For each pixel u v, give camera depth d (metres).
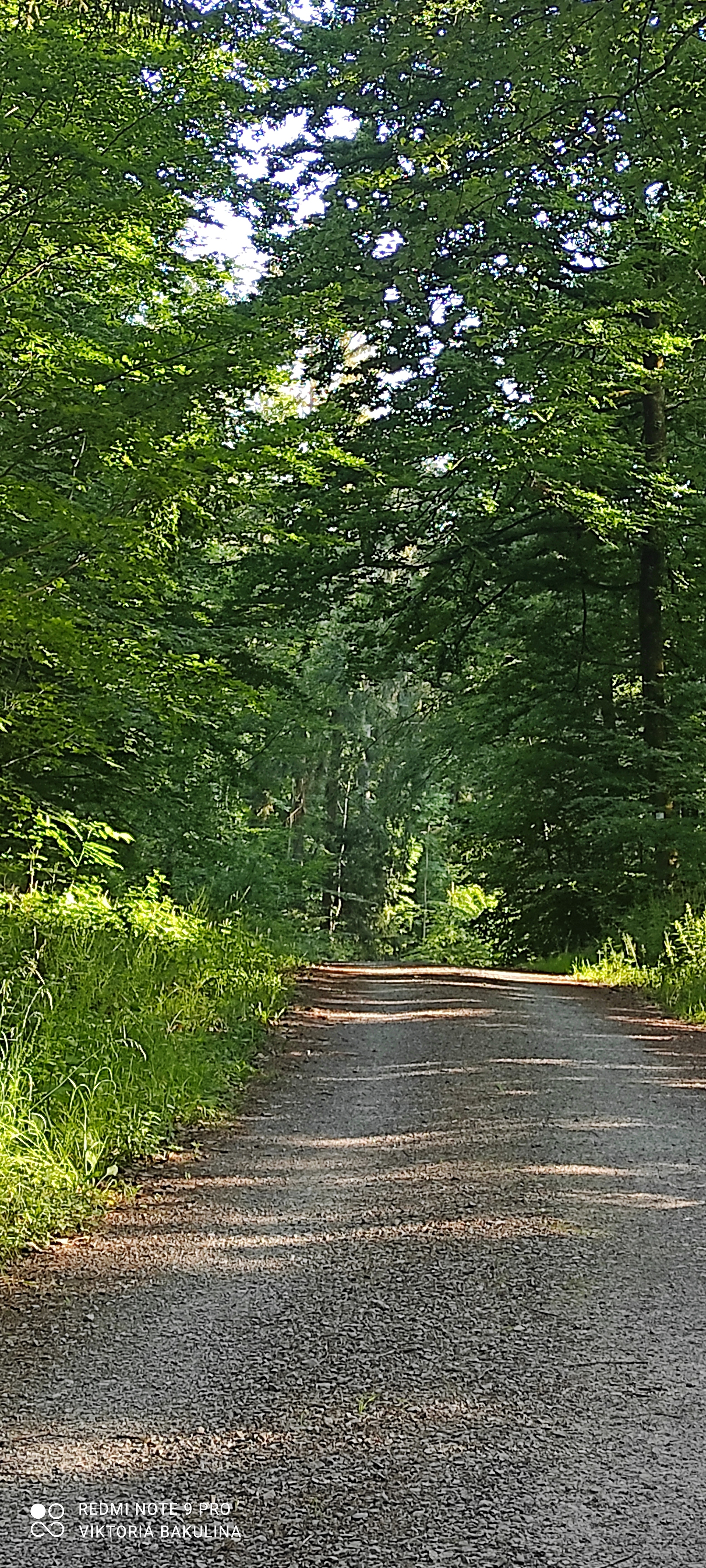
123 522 8.60
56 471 9.41
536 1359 4.07
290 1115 7.70
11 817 12.09
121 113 8.88
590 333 17.05
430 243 16.75
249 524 13.84
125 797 14.25
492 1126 7.30
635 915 18.91
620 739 21.78
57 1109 6.59
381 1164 6.53
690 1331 4.30
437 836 35.72
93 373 8.65
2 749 10.48
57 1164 5.93
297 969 16.25
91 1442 3.49
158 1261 5.08
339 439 18.16
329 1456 3.41
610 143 14.23
